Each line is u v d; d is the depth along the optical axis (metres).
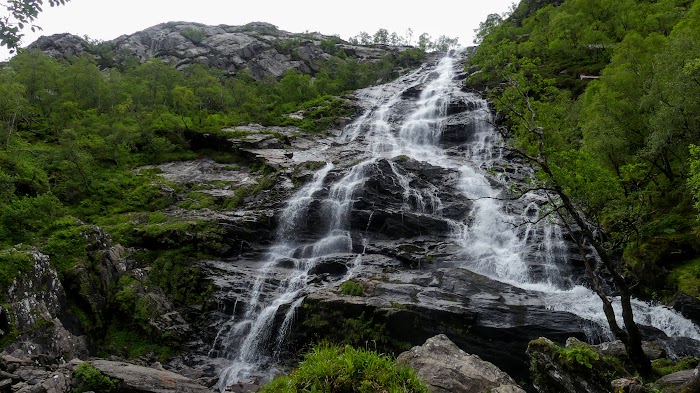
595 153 23.84
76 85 51.09
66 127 42.81
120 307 22.92
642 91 24.72
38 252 21.70
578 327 17.59
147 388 14.41
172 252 26.94
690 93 20.42
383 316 18.84
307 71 96.19
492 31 37.25
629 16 50.16
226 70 89.69
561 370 10.76
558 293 21.23
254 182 37.50
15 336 18.23
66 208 31.36
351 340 19.28
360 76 80.62
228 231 28.64
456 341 18.06
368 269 24.73
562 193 13.15
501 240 28.17
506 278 24.66
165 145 43.94
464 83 63.16
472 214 30.53
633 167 17.28
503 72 16.70
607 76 26.89
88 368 14.45
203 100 58.19
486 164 39.97
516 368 17.56
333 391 7.08
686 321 18.22
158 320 22.86
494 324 17.95
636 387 9.33
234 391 16.17
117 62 88.81
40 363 17.30
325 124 55.12
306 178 35.00
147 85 56.03
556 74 54.75
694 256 21.00
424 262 25.05
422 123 50.31
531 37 60.59
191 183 38.16
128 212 33.16
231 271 25.89
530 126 14.66
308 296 21.23
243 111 56.84
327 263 25.84
